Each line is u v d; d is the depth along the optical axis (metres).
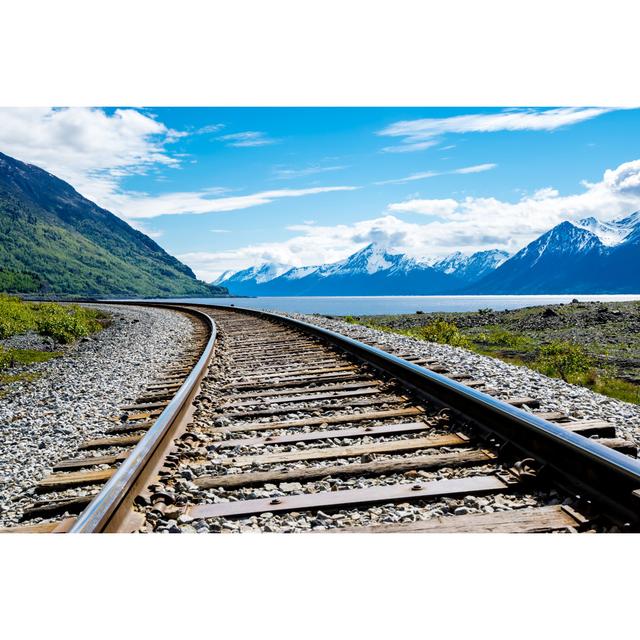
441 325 17.48
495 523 2.94
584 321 29.67
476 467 3.87
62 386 9.59
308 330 13.52
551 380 7.27
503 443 4.08
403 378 6.59
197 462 4.32
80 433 5.90
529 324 30.59
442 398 5.45
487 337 24.55
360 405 5.84
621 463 2.95
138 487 3.52
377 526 2.96
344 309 114.69
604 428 4.13
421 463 3.90
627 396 10.61
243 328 17.55
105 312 38.19
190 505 3.42
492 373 7.62
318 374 7.99
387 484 3.66
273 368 8.84
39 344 17.84
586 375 12.83
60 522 3.29
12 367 13.23
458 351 10.28
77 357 14.76
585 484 3.22
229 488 3.76
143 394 7.80
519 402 5.46
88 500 3.67
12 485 4.45
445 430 4.77
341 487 3.62
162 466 4.09
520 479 3.47
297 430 5.12
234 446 4.68
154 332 20.03
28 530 3.23
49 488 4.18
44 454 5.21
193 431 5.20
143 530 3.08
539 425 3.68
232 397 6.69
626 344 21.09
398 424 4.98
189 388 6.23
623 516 2.89
